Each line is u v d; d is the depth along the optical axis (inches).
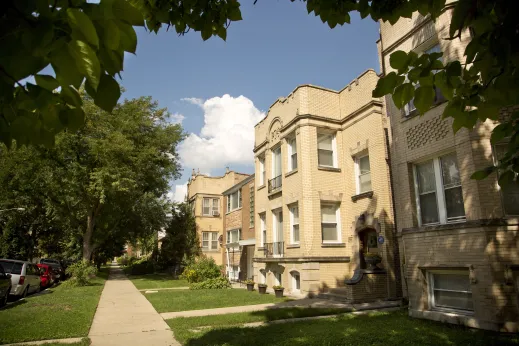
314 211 645.3
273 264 732.7
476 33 111.9
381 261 557.3
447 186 394.6
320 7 154.3
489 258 330.0
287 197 702.5
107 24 65.0
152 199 1230.9
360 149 636.1
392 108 467.2
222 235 1317.7
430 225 407.2
